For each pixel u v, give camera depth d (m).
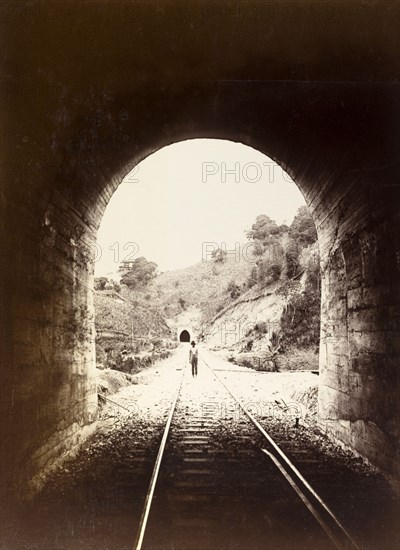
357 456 8.20
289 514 5.93
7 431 5.87
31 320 6.74
